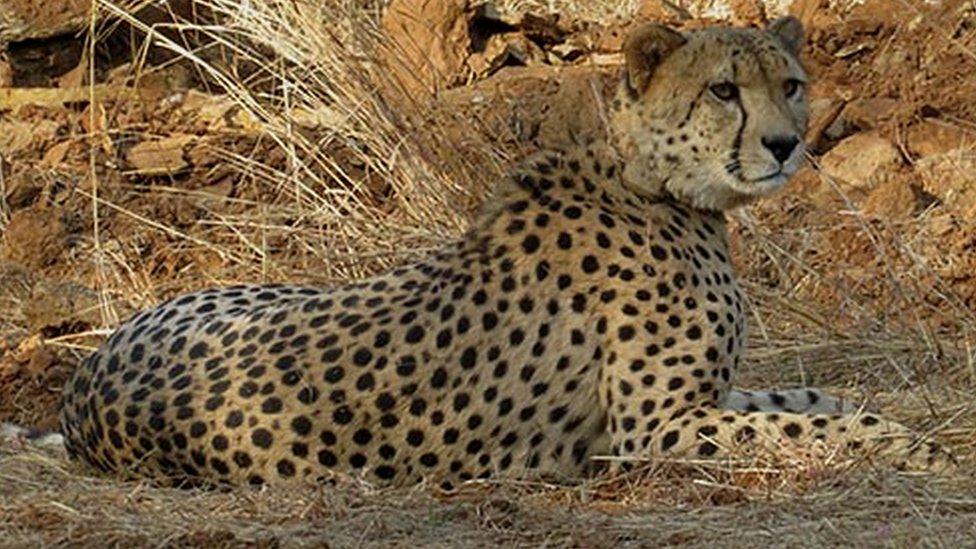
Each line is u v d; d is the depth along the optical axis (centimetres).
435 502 1115
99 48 1942
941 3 1912
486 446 1165
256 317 1188
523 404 1169
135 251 1666
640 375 1173
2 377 1445
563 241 1186
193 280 1599
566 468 1184
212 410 1158
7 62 1931
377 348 1161
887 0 1945
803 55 1870
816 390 1291
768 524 1079
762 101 1191
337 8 1692
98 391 1194
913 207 1619
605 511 1112
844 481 1124
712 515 1096
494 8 1953
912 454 1151
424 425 1155
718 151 1191
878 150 1691
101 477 1202
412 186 1599
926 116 1780
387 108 1634
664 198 1209
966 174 1647
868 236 1543
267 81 1816
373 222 1602
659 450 1161
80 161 1800
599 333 1179
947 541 1038
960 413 1259
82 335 1510
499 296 1172
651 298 1180
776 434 1155
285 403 1153
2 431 1313
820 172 1590
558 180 1204
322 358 1160
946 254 1566
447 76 1838
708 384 1180
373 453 1153
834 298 1514
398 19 1842
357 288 1194
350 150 1675
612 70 1820
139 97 1870
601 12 2048
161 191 1741
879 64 1864
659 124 1197
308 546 1045
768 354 1425
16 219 1686
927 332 1415
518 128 1698
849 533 1058
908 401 1305
